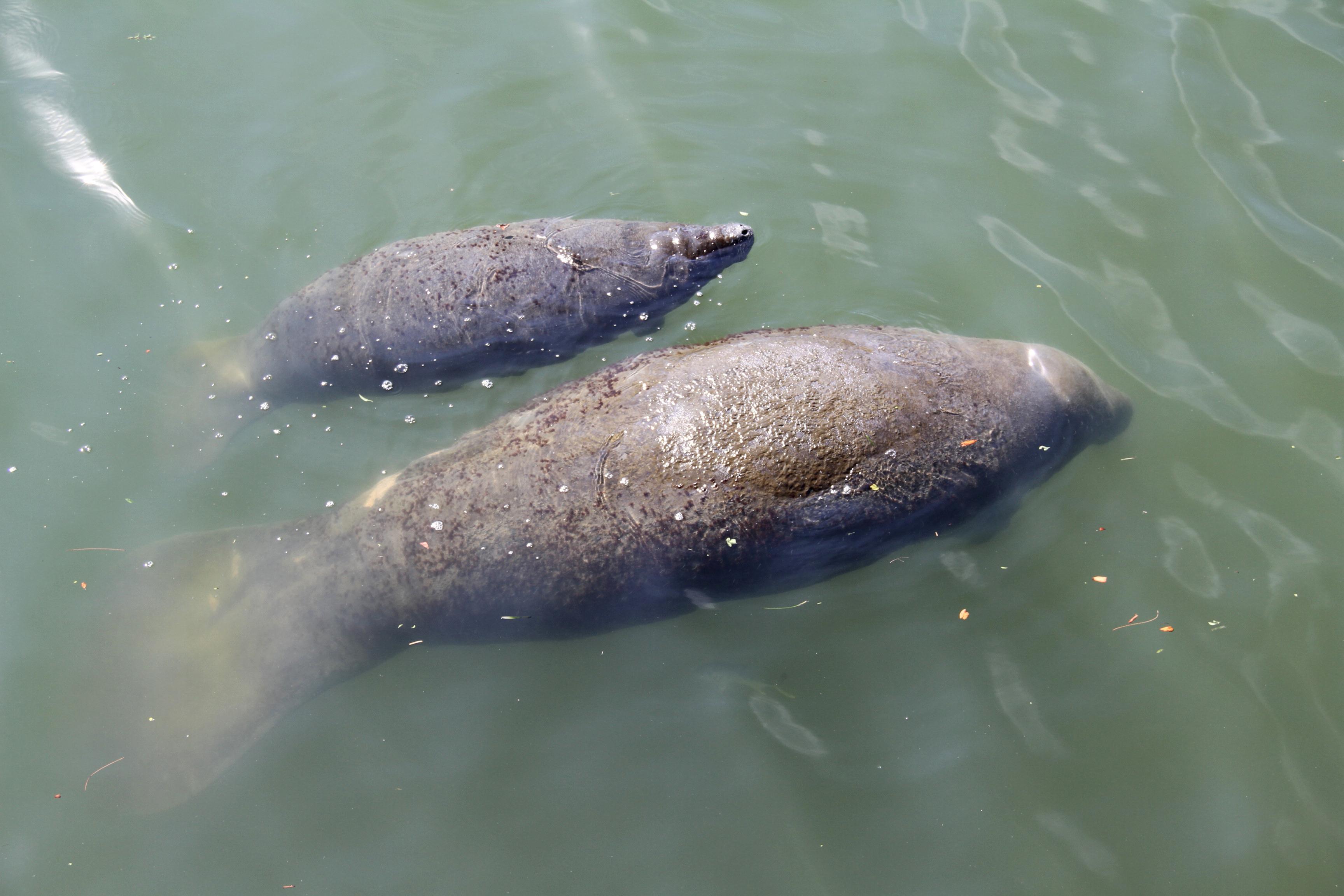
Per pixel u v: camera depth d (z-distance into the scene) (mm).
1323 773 4438
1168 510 5312
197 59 8117
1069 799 4418
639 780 4488
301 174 7312
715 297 6465
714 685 4746
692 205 7047
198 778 4441
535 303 5906
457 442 5266
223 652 4785
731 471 4449
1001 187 7027
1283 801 4371
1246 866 4207
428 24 8461
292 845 4332
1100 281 6402
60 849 4285
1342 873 4164
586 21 8469
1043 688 4727
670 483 4480
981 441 4809
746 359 4816
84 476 5520
